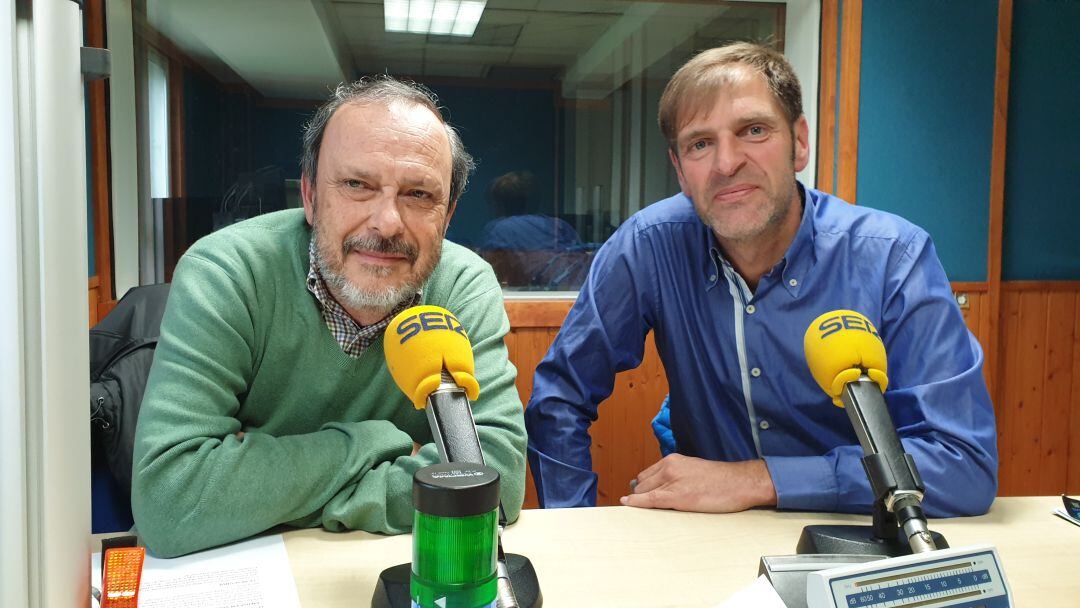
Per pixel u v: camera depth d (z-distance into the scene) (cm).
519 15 312
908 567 66
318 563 89
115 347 147
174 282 115
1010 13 296
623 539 98
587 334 150
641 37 315
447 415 77
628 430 305
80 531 52
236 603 78
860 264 138
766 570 77
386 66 317
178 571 87
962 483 109
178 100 299
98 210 270
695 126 133
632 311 151
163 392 102
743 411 146
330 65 312
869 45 290
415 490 56
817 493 109
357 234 112
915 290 133
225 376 107
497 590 62
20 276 46
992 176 300
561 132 321
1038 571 88
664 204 155
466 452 75
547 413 147
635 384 305
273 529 100
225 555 91
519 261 320
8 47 44
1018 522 106
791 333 139
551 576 86
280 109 310
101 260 272
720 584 85
